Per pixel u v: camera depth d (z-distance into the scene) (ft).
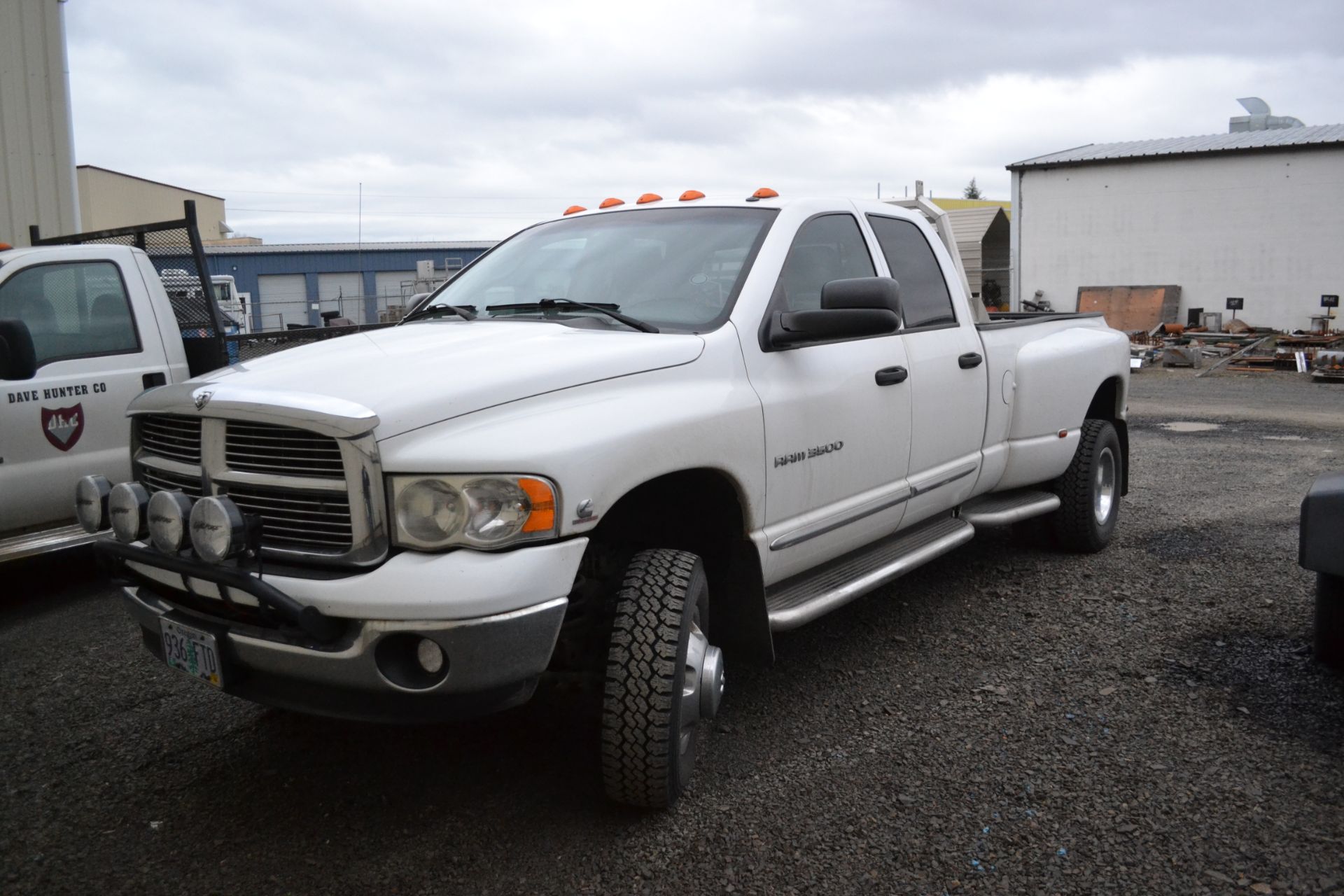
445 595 8.14
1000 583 17.15
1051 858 8.98
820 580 12.71
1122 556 18.71
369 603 8.23
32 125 34.63
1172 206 75.61
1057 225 79.87
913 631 14.89
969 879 8.71
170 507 9.03
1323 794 9.89
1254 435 34.12
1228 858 8.88
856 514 12.81
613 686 9.43
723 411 10.48
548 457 8.55
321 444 8.62
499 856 9.27
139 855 9.45
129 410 10.47
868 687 12.87
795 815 9.84
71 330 18.49
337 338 12.08
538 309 12.22
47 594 18.76
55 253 18.45
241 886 8.89
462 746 11.55
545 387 9.26
